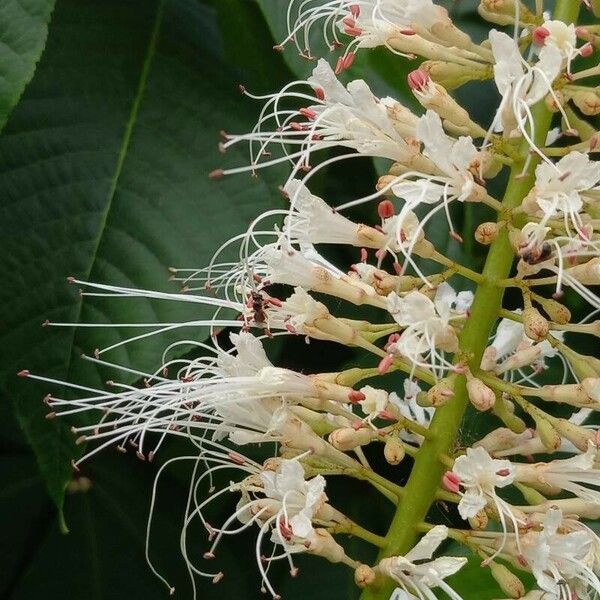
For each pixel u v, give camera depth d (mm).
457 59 284
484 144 277
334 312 330
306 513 270
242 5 318
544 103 280
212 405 281
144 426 282
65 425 297
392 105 280
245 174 313
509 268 279
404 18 288
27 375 285
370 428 276
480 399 272
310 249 288
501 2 285
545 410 334
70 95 313
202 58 321
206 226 309
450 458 276
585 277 273
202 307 303
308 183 323
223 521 333
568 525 276
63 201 307
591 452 274
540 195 272
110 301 302
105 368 299
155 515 334
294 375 279
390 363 272
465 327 279
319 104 307
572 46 275
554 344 280
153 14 322
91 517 333
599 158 332
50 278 303
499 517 271
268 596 329
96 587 331
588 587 280
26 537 332
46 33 289
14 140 308
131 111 314
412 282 280
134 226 307
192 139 315
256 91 321
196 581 331
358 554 330
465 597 288
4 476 333
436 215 320
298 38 309
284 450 282
